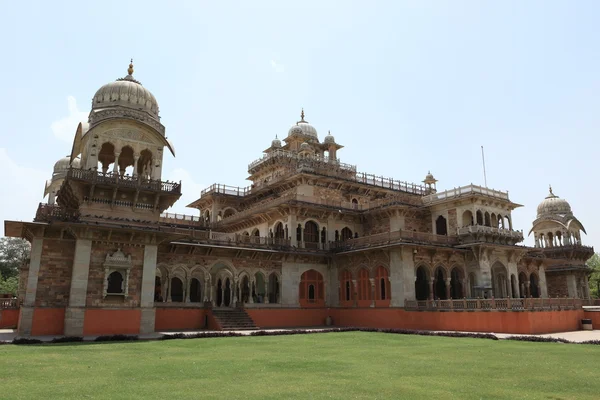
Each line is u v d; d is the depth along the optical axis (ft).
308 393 33.27
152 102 102.17
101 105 97.35
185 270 110.42
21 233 96.12
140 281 91.40
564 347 67.00
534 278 153.07
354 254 127.75
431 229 135.44
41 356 54.65
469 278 124.47
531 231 172.55
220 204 157.28
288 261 127.75
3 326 107.76
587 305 136.67
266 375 41.22
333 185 142.72
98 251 88.69
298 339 80.89
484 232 120.26
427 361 51.37
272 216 139.64
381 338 83.20
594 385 37.32
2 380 38.17
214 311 108.37
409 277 113.70
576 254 161.48
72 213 93.66
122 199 92.48
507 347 66.95
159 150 97.91
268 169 159.74
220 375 41.09
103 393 32.99
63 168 131.75
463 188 125.49
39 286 88.43
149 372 42.60
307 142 164.66
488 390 34.96
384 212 134.82
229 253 118.01
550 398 32.45
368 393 33.45
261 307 119.34
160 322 103.35
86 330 84.23
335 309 131.85
